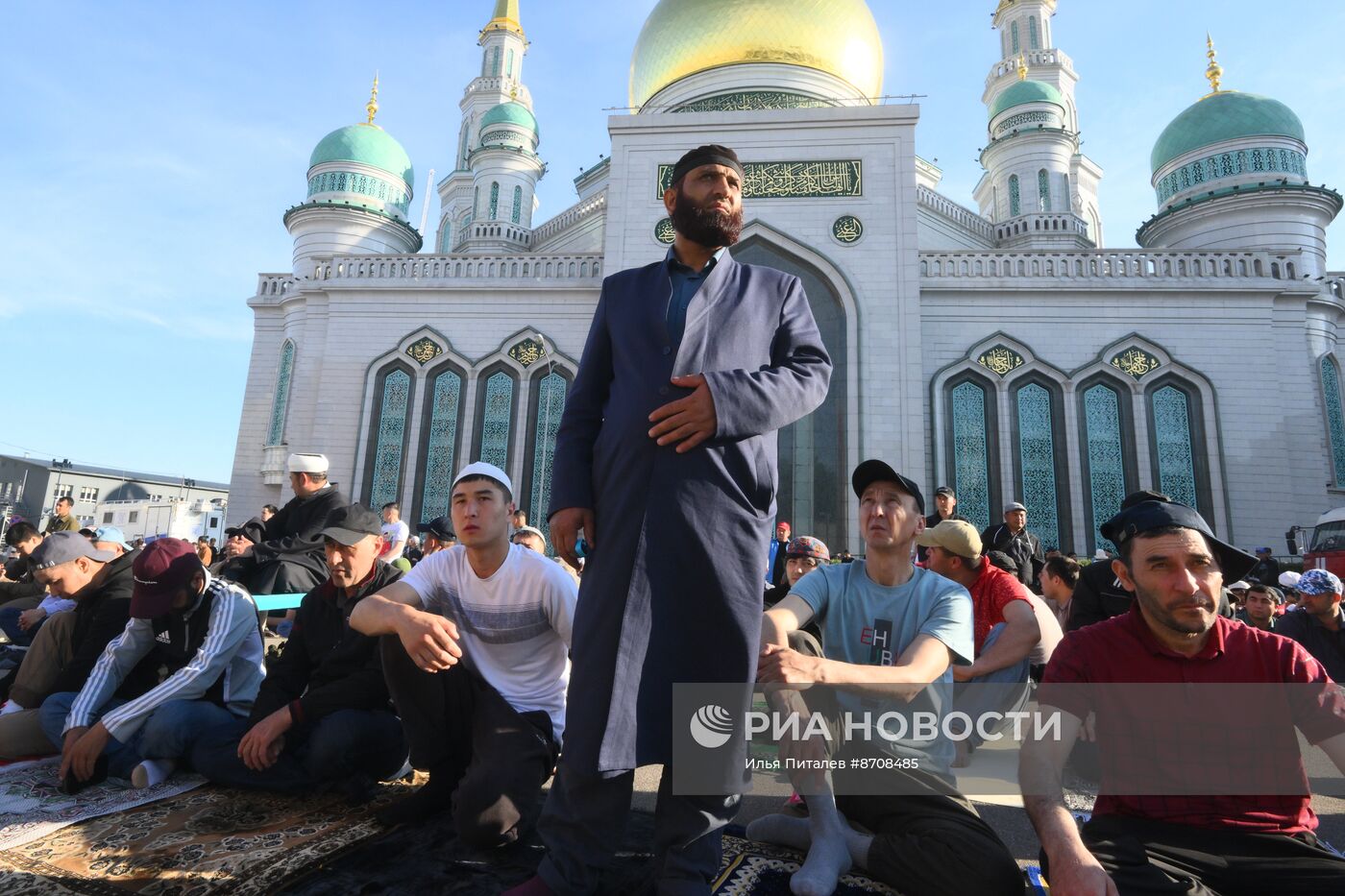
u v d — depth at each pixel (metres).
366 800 3.12
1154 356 17.17
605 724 1.66
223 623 3.53
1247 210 20.92
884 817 2.39
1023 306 17.83
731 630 1.73
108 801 3.08
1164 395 17.03
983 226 24.31
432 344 19.06
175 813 2.94
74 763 3.18
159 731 3.23
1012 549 7.62
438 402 18.77
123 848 2.58
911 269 17.45
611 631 1.72
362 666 3.28
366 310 19.42
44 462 44.62
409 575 3.07
